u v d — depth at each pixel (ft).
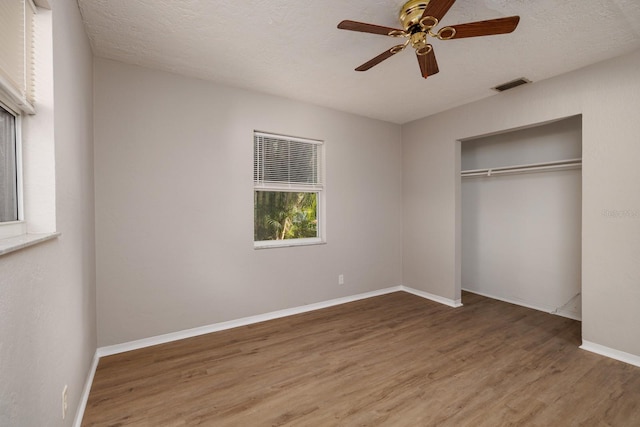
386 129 14.05
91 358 7.09
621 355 7.80
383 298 13.34
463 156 14.58
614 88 7.96
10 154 3.67
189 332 9.28
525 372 7.26
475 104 11.35
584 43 7.32
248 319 10.36
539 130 11.77
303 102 11.49
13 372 2.78
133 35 7.02
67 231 4.74
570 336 9.30
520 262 12.40
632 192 7.64
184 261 9.20
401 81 9.63
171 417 5.71
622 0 5.79
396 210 14.47
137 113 8.47
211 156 9.61
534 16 6.30
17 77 3.49
